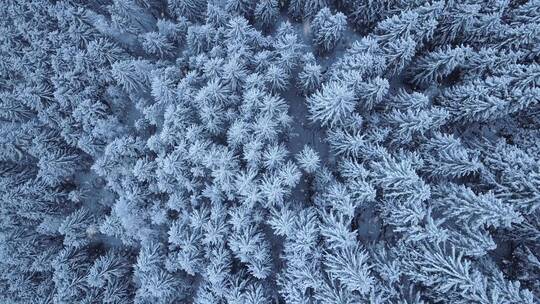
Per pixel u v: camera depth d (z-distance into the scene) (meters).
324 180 15.48
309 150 15.52
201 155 15.73
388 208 14.11
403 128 14.45
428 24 15.53
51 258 19.38
